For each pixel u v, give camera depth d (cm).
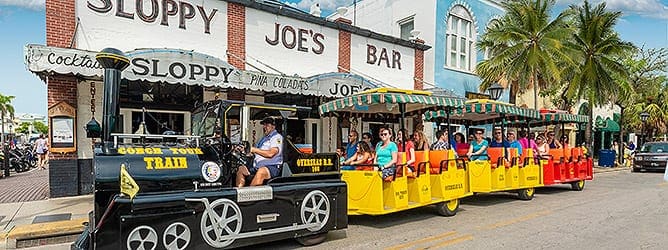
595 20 2167
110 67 578
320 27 1403
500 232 710
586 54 2203
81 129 1006
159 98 1121
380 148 779
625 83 2309
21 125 6894
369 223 785
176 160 530
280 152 612
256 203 561
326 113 951
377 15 2158
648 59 2695
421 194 809
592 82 2197
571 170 1259
